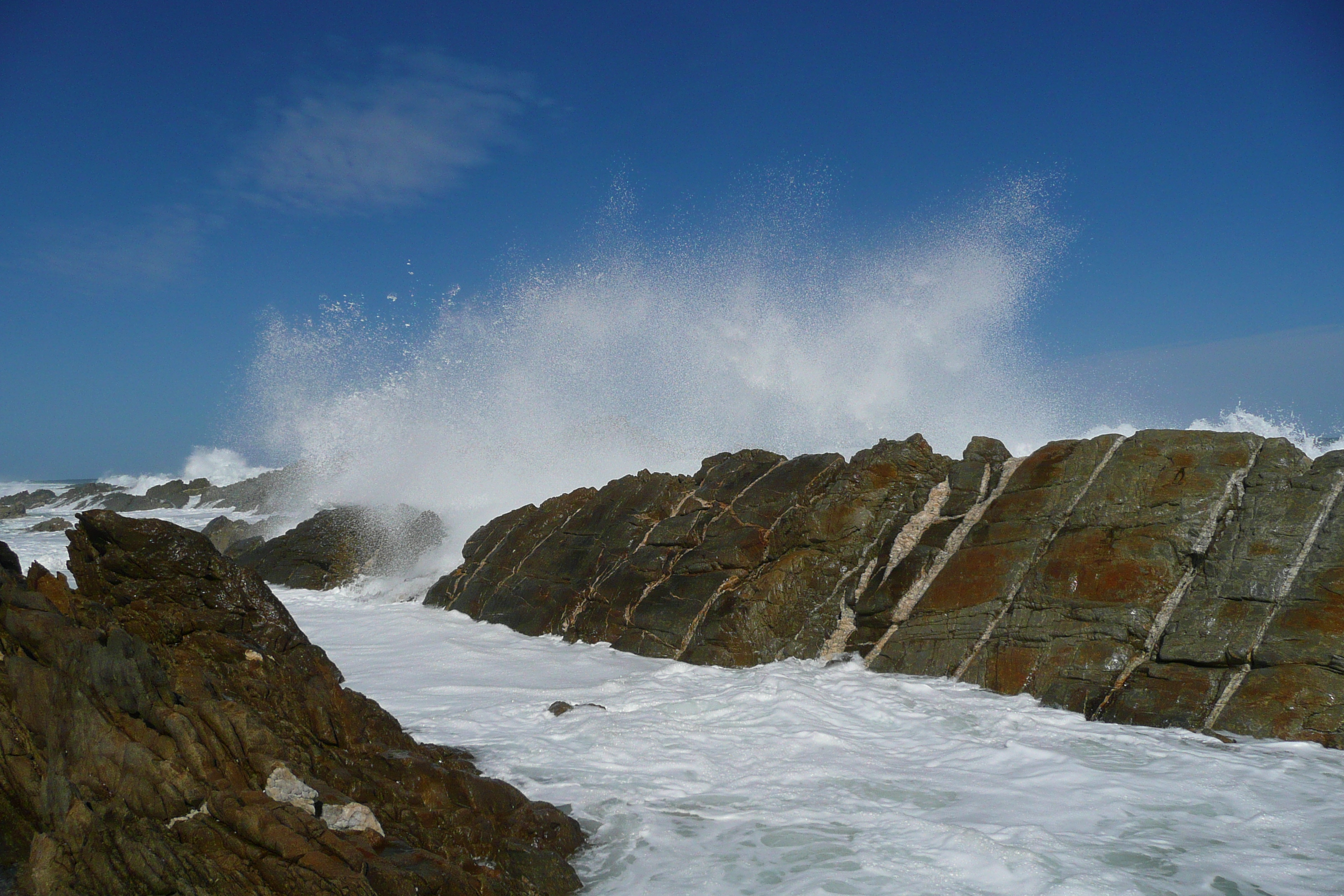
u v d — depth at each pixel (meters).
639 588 10.11
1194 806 4.93
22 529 31.80
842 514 9.33
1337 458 7.21
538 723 6.73
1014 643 7.53
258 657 4.82
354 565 14.52
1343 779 5.26
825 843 4.52
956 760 5.82
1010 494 8.73
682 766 5.71
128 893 3.79
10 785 4.70
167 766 3.94
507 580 11.78
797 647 8.77
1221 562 7.06
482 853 4.24
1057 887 3.99
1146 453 8.11
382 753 4.77
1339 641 6.15
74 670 4.42
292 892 3.51
